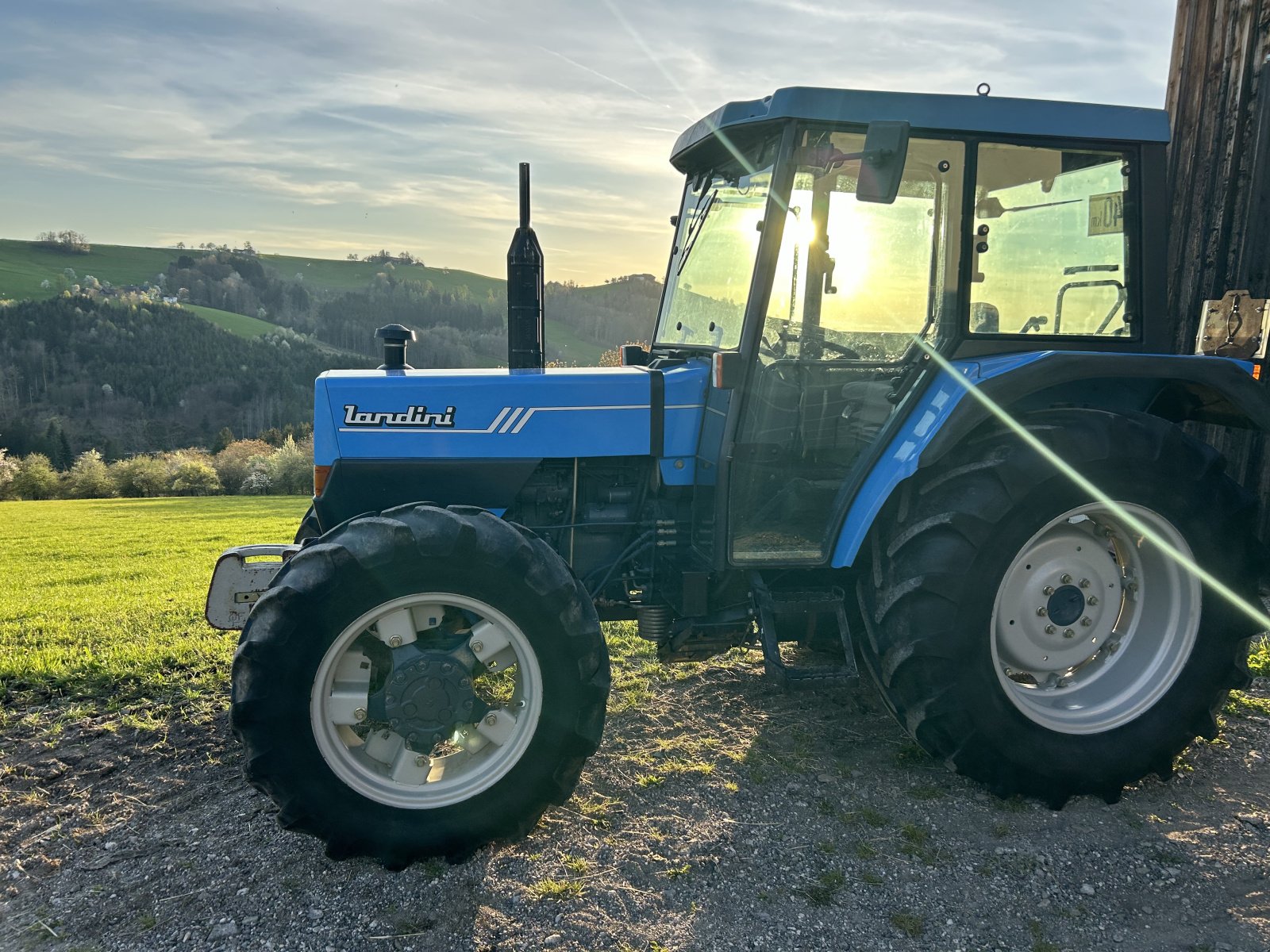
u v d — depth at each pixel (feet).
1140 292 10.87
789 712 12.50
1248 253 16.31
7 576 35.94
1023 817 9.70
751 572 10.85
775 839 9.23
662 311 13.03
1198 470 10.23
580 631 9.15
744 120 10.14
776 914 8.01
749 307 10.23
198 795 10.41
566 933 7.75
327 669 8.80
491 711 9.24
